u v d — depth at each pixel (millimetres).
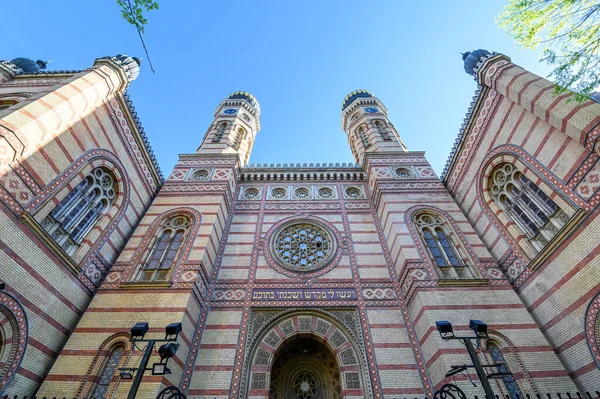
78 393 8938
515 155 12070
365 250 14938
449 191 16375
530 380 9211
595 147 9031
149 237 13734
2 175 8570
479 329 6895
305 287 13297
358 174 19672
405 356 11000
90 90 11555
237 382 10359
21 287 8875
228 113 25344
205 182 16859
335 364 12500
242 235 15672
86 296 11328
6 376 8109
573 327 9523
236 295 12945
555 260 10305
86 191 12062
